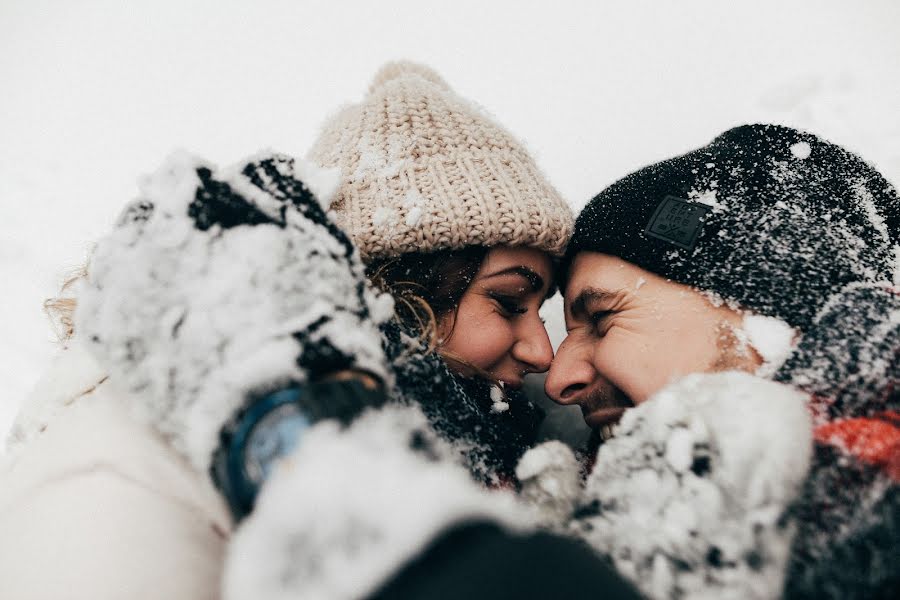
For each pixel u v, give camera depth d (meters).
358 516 0.26
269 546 0.26
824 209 0.62
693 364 0.60
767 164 0.65
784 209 0.61
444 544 0.25
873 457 0.41
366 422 0.32
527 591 0.23
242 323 0.38
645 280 0.65
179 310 0.39
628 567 0.41
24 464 0.43
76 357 0.55
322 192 0.52
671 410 0.47
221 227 0.42
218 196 0.44
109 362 0.41
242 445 0.34
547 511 0.51
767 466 0.40
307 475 0.28
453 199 0.65
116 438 0.42
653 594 0.39
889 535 0.37
